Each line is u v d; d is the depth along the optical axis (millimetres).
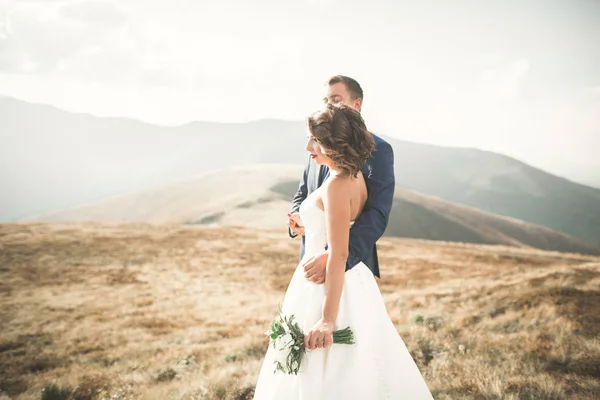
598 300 7867
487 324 6723
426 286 17672
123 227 37375
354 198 1952
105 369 6324
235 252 28672
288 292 2100
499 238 73500
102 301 15859
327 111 1901
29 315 13289
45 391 4957
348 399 1835
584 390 3873
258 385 2133
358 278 2053
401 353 2035
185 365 5805
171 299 16344
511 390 3797
